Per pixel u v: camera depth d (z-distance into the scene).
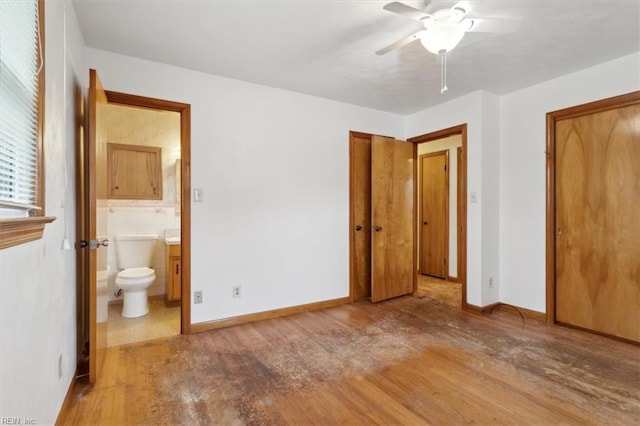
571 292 3.09
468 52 2.63
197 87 2.96
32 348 1.26
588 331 2.96
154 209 4.10
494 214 3.62
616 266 2.81
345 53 2.65
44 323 1.40
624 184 2.77
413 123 4.34
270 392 1.99
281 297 3.44
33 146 1.30
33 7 1.28
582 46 2.54
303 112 3.57
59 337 1.66
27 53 1.23
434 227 5.43
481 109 3.49
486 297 3.55
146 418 1.75
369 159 4.17
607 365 2.32
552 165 3.21
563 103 3.12
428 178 5.53
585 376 2.17
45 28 1.41
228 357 2.46
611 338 2.82
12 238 1.00
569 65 2.89
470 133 3.59
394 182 4.14
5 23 1.04
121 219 3.94
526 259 3.43
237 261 3.17
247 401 1.90
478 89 3.48
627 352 2.54
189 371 2.24
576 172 3.06
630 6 2.02
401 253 4.22
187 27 2.26
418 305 3.83
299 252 3.56
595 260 2.94
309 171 3.62
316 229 3.68
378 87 3.40
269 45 2.51
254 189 3.26
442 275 5.29
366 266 4.16
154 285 4.07
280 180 3.42
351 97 3.70
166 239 3.96
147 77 2.75
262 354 2.51
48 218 1.26
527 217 3.42
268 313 3.35
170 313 3.53
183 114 2.91
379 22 2.21
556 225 3.21
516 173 3.52
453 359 2.42
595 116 2.93
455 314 3.48
